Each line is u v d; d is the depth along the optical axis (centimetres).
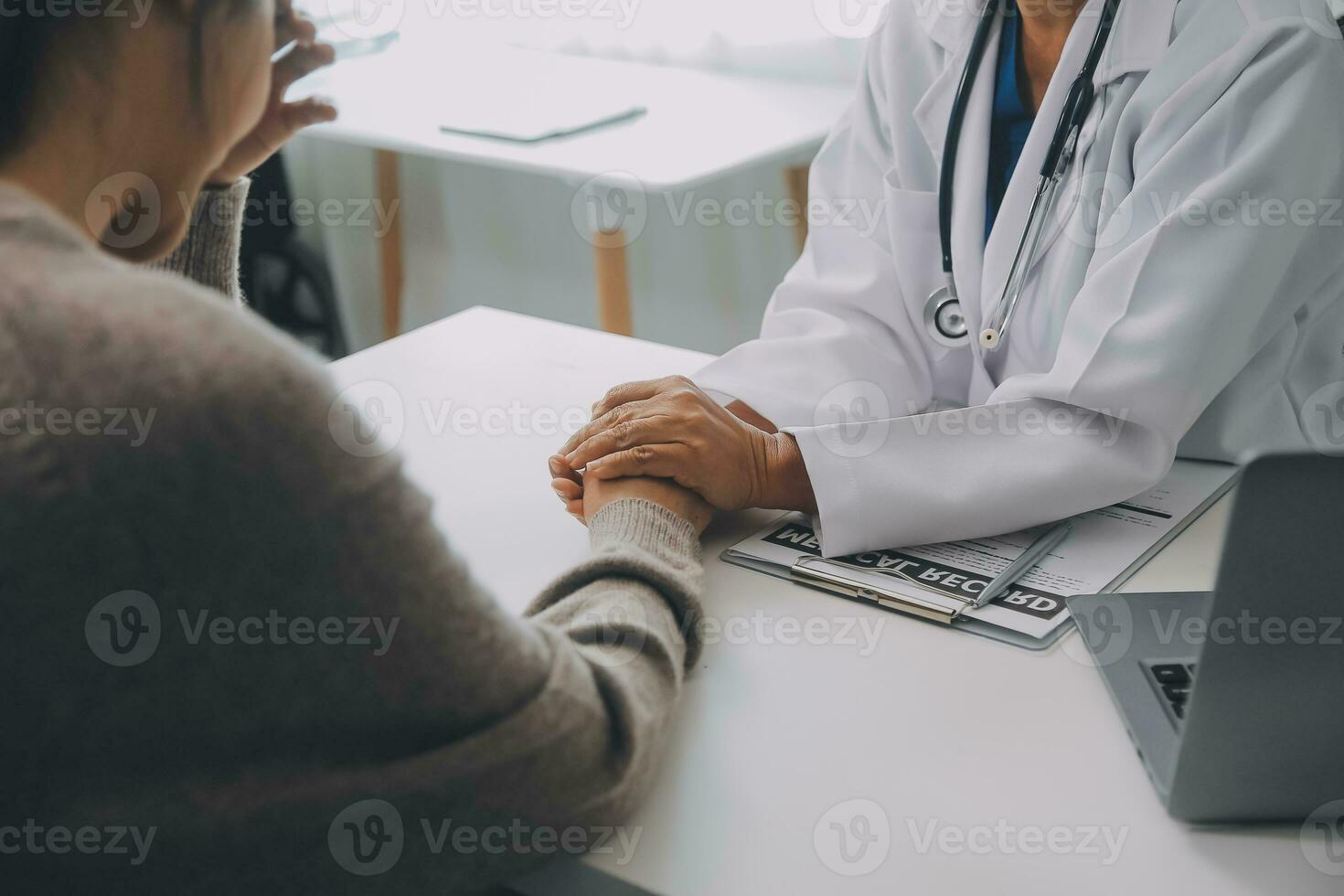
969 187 117
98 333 46
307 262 289
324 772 53
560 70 271
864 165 131
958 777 67
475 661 54
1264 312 97
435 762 55
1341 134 96
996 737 71
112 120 54
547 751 57
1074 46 109
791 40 250
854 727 72
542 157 200
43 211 49
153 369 46
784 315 125
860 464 92
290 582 49
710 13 259
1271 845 62
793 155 205
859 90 132
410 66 286
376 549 50
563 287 307
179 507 47
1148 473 93
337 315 296
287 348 49
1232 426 104
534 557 92
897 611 84
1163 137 101
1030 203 112
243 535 48
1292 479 54
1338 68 95
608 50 280
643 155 201
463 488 103
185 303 48
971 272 117
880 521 90
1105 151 108
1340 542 55
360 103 246
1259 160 93
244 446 47
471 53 296
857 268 124
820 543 92
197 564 48
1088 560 89
